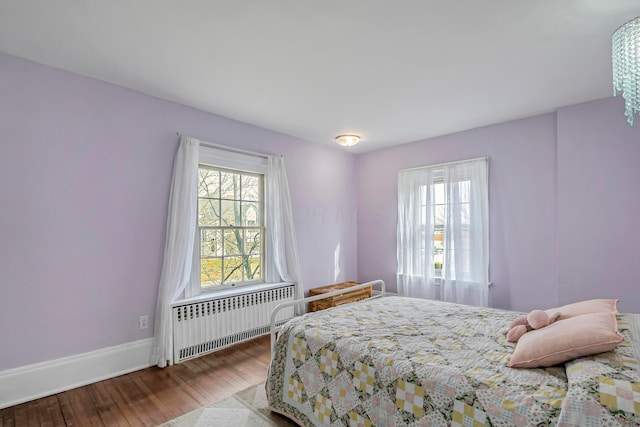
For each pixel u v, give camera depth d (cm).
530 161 336
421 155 425
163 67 232
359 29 186
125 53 213
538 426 109
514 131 347
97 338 248
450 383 133
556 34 190
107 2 161
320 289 413
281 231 378
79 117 242
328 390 173
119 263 260
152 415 202
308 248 422
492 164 362
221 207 335
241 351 307
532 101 295
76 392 229
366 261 486
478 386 128
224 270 334
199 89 269
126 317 263
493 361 149
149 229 278
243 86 263
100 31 188
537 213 332
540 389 122
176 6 165
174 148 295
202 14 172
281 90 271
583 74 241
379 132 391
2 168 211
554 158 321
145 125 277
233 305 319
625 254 275
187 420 197
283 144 394
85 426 191
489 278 362
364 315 231
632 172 273
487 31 187
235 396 225
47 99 228
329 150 457
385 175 464
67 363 233
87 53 213
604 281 284
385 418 147
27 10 168
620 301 277
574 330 138
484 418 120
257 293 340
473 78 249
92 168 248
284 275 377
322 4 163
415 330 196
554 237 321
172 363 276
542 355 137
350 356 167
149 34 191
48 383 225
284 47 205
